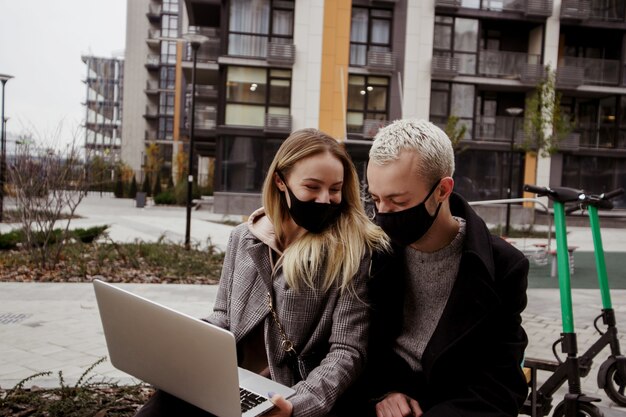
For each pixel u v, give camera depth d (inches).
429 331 75.2
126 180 1947.6
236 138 1022.4
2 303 266.5
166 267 375.9
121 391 137.2
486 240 71.5
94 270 353.4
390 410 74.0
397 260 76.6
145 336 72.0
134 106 2945.4
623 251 588.7
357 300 78.5
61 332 217.6
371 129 1042.1
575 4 1080.8
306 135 82.5
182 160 1979.6
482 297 69.2
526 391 72.9
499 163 1067.9
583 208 135.5
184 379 69.2
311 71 1029.8
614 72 1127.0
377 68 1035.3
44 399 131.7
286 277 79.4
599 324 254.7
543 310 286.2
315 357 80.7
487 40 1125.7
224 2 1015.6
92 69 3063.5
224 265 92.4
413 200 66.9
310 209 79.6
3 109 742.5
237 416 64.3
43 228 422.6
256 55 1025.5
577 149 1072.8
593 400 99.7
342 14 1032.2
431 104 1067.3
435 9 1056.2
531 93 1097.4
